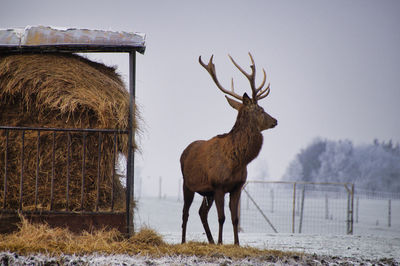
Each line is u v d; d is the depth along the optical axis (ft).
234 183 96.43
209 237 104.37
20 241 78.23
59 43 89.61
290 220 267.59
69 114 85.30
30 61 89.30
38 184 87.04
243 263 75.10
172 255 77.87
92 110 87.51
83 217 86.38
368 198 625.00
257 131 95.20
